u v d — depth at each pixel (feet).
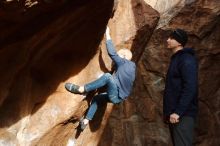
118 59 16.98
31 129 16.46
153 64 25.61
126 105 24.49
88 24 17.25
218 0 26.21
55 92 17.08
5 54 15.23
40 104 16.81
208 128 25.61
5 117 15.69
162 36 25.82
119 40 18.99
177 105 14.52
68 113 17.08
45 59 16.90
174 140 14.99
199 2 26.17
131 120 24.49
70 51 17.56
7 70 15.51
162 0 26.40
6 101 15.76
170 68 15.19
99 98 17.46
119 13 19.24
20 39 15.10
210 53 25.79
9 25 13.92
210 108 25.77
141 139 24.50
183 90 14.46
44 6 13.33
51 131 16.98
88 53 17.80
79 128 18.19
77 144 18.53
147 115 25.03
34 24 14.82
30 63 16.31
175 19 26.05
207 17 25.91
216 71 25.86
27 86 16.34
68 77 17.33
